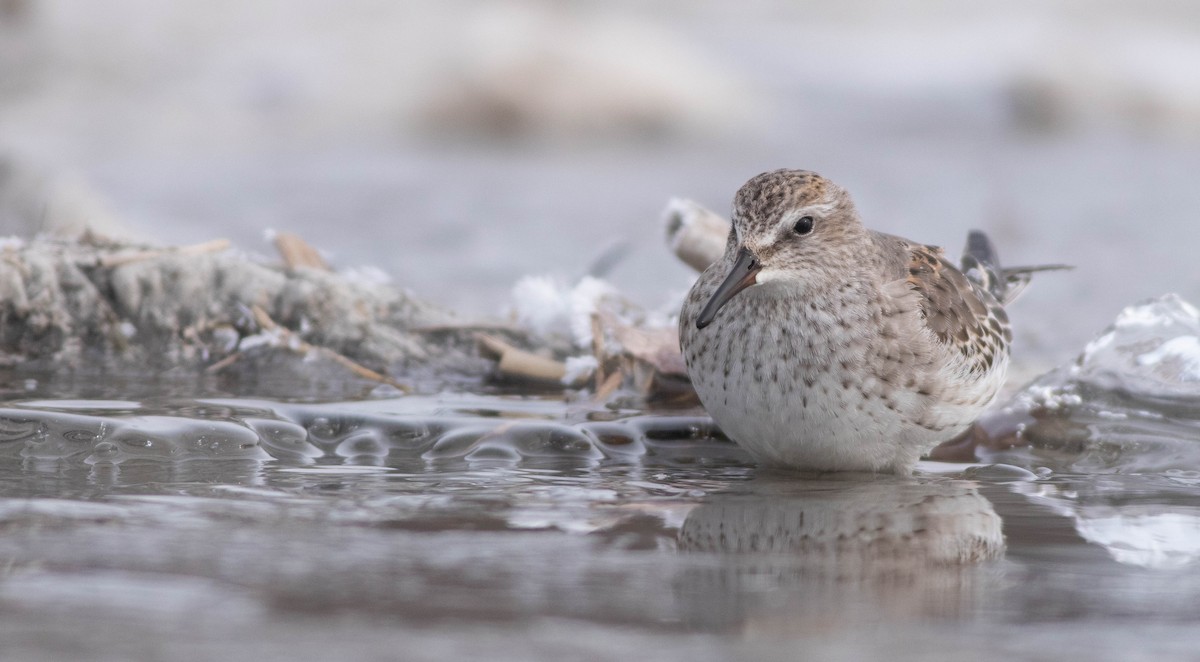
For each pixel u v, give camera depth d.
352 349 11.68
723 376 9.14
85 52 31.98
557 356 11.79
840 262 9.16
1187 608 5.73
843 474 9.05
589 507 7.55
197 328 11.58
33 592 5.60
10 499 7.26
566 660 4.93
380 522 7.00
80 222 15.08
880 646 5.17
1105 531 7.23
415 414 9.65
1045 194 23.12
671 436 9.73
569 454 9.32
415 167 26.50
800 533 7.07
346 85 32.91
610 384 10.86
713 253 11.86
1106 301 15.25
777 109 33.94
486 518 7.18
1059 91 34.22
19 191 15.43
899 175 25.70
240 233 18.44
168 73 32.19
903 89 35.25
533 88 32.81
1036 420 10.02
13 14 32.41
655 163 28.03
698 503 7.79
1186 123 34.50
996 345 9.81
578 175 25.84
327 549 6.40
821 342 8.97
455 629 5.27
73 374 10.89
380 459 8.84
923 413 9.11
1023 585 6.09
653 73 33.53
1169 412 10.02
